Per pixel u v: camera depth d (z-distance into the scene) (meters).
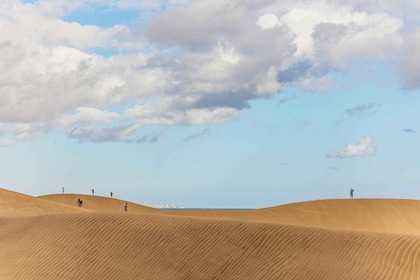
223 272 23.31
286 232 25.92
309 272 22.44
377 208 64.06
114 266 24.45
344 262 22.94
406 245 23.77
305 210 63.47
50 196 93.06
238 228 26.55
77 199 91.44
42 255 25.86
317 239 25.09
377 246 23.84
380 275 21.67
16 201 65.06
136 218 28.58
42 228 28.62
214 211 61.56
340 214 62.84
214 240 25.77
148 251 25.41
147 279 23.28
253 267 23.41
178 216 28.98
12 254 26.31
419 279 21.25
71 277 23.81
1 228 30.38
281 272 22.70
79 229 27.73
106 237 26.80
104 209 89.31
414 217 62.91
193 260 24.38
